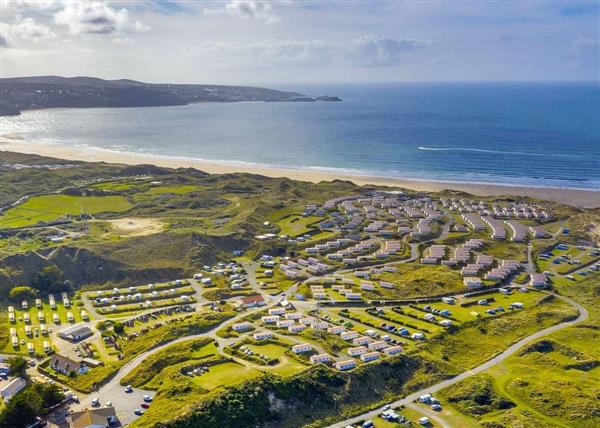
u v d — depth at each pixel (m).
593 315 199.75
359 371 156.75
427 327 187.00
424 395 151.62
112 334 184.62
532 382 156.88
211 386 145.88
